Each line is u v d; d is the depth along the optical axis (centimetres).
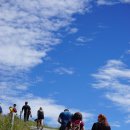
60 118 1694
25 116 3272
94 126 1273
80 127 1407
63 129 1672
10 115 2673
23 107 3297
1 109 2867
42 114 3111
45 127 3522
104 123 1270
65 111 1703
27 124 3116
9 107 2803
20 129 2697
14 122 2720
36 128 3152
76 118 1415
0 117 2566
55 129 3469
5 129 2423
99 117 1284
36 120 3125
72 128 1405
